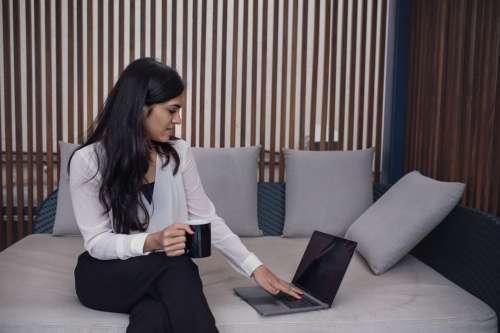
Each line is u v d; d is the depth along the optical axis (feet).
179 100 5.34
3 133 10.95
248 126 11.04
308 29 10.71
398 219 7.02
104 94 10.86
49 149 9.93
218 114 11.02
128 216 5.29
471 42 7.54
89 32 9.77
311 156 9.18
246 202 8.93
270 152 10.15
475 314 5.31
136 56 10.95
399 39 9.92
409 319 5.16
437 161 8.61
